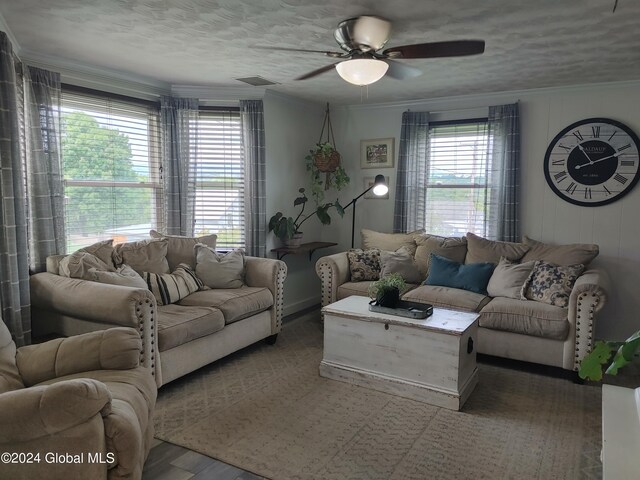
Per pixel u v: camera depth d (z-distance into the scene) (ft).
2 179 8.97
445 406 9.50
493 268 13.51
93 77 12.42
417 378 9.87
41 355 7.02
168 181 14.23
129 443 5.51
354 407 9.50
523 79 13.10
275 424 8.79
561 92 13.99
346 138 17.95
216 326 10.93
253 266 13.55
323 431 8.54
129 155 13.57
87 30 9.57
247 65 12.15
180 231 14.58
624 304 13.55
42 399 4.98
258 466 7.45
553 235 14.38
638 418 5.22
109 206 13.12
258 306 12.42
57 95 11.34
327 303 14.83
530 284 12.39
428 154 16.22
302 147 17.30
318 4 8.06
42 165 10.99
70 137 12.12
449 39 9.73
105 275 10.29
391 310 10.41
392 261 14.61
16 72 10.50
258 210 15.28
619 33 9.37
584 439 8.34
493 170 14.87
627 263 13.46
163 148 14.17
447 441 8.23
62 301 9.78
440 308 11.33
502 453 7.87
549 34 9.44
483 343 11.74
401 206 16.40
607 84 13.34
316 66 12.19
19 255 9.58
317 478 7.14
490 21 8.75
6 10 8.56
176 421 8.87
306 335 14.37
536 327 10.98
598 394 10.21
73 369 6.93
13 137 9.25
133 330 7.39
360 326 10.50
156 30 9.55
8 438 4.94
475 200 15.57
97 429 5.31
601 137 13.52
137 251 12.12
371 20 8.48
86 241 12.60
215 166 15.29
